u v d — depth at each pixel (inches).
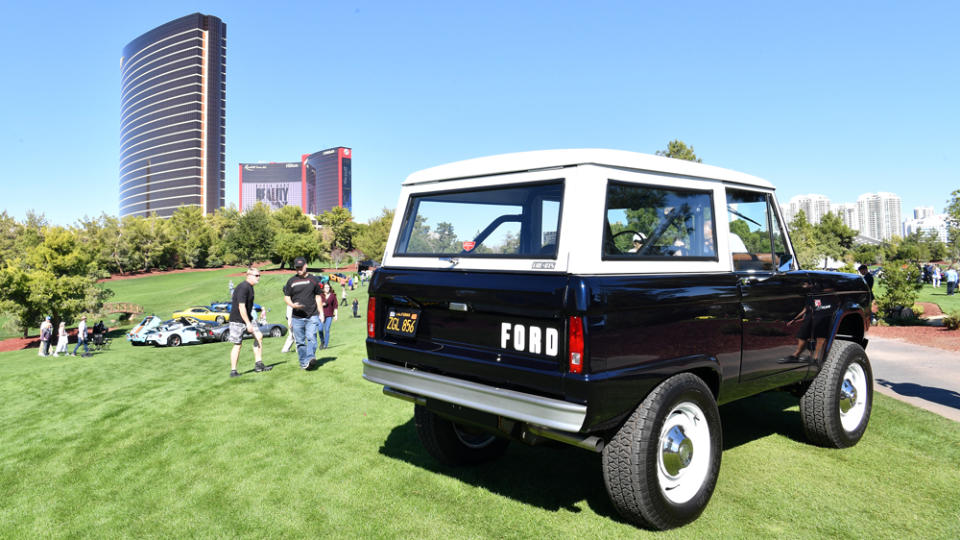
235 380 311.0
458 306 130.1
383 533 122.8
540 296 112.7
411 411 229.6
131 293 2669.8
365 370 150.2
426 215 148.2
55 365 619.5
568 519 126.6
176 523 133.9
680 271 129.5
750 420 201.2
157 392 301.4
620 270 116.7
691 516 122.4
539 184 122.6
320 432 202.8
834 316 171.9
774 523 122.7
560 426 107.7
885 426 192.1
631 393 113.6
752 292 143.6
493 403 118.7
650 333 117.6
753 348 143.4
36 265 1454.2
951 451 167.0
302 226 4687.5
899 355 354.3
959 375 285.1
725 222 144.3
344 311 1441.9
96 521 137.9
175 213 4281.5
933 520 123.5
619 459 116.3
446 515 130.7
